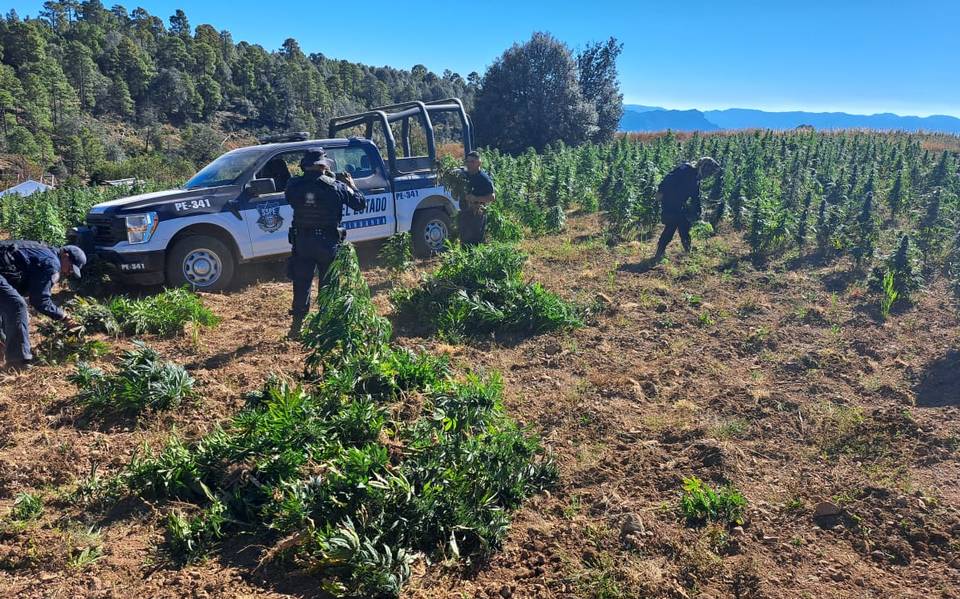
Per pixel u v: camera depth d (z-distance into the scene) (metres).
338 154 9.63
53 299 8.19
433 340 6.52
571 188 16.67
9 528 3.39
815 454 4.21
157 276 8.17
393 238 8.95
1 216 15.62
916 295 8.16
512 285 7.15
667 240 10.16
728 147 21.92
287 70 197.25
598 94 58.84
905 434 4.38
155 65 185.88
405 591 2.95
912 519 3.43
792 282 8.73
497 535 3.29
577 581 3.02
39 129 120.44
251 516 3.48
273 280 9.23
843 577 3.03
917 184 17.28
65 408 4.84
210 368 5.75
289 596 2.93
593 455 4.27
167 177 55.91
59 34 197.38
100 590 2.96
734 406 4.95
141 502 3.66
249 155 9.12
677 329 6.94
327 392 4.63
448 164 9.30
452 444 3.82
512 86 54.47
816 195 14.97
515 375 5.71
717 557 3.19
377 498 3.29
